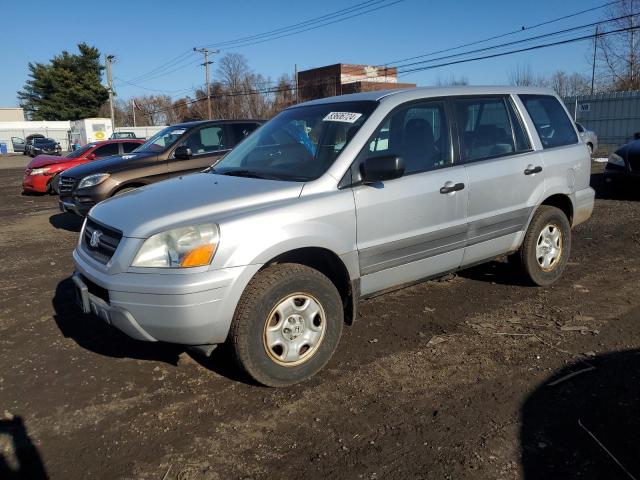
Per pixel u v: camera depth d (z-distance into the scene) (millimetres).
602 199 10984
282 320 3498
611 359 3873
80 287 3562
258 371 3434
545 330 4414
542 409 3262
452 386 3568
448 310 4891
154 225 3295
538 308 4891
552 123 5441
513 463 2775
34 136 56906
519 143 5027
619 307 4879
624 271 5984
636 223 8516
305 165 3973
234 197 3531
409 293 5348
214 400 3467
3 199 14680
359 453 2898
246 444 3004
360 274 3889
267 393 3537
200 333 3234
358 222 3775
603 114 24703
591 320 4590
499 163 4715
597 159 19609
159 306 3150
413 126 4262
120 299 3238
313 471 2766
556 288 5438
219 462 2857
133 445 3021
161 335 3232
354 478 2705
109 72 46844
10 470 2834
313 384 3639
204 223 3258
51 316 5020
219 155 8828
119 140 15406
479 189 4520
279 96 61062
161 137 9125
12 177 23172
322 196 3652
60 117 74312
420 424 3148
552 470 2713
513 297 5184
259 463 2842
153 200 3686
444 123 4465
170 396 3529
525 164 4930
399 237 4027
